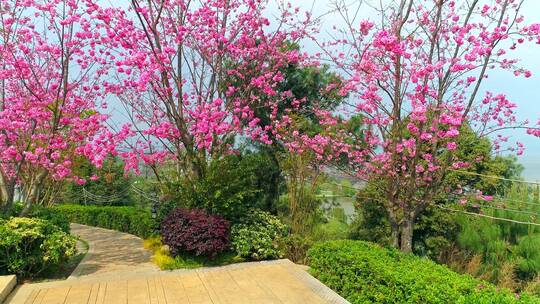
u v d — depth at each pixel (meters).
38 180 7.11
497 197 7.71
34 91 7.58
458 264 7.67
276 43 8.52
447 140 6.06
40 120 7.17
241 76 8.16
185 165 7.79
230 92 7.77
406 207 5.98
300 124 8.22
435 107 5.54
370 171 6.84
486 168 8.37
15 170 7.66
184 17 7.91
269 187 8.59
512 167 9.14
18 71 6.97
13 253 5.36
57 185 11.82
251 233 6.69
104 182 14.49
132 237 9.77
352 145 7.11
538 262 6.88
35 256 5.52
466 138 6.72
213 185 6.84
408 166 6.46
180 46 7.62
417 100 5.54
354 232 9.09
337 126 7.63
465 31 5.38
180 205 6.92
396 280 4.04
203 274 5.66
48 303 4.53
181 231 6.28
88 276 5.68
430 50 5.70
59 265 6.24
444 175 6.19
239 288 5.06
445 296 3.61
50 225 6.03
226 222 6.53
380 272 4.29
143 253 7.52
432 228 8.42
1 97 7.30
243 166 7.40
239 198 6.88
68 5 6.98
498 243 7.31
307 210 7.69
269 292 4.90
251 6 7.81
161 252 6.94
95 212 12.42
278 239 6.76
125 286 5.15
